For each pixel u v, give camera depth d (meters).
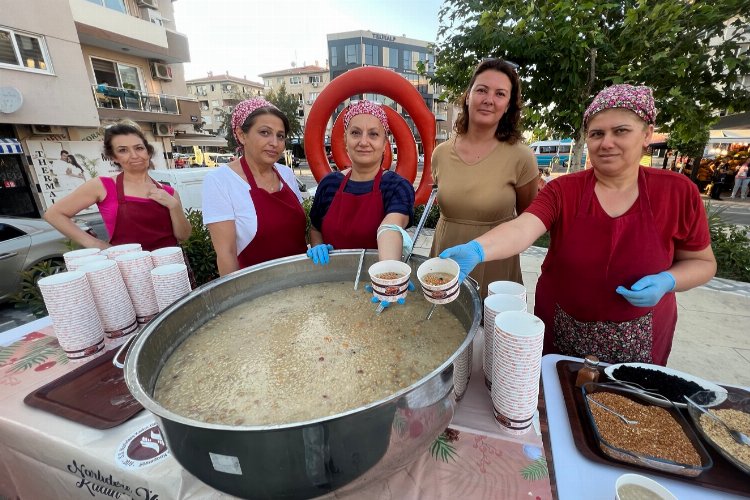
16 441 0.93
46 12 8.11
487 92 1.66
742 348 2.76
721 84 3.75
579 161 4.46
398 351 0.98
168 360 1.00
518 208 1.94
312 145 2.84
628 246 1.14
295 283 1.41
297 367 0.93
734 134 9.48
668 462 0.69
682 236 1.13
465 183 1.80
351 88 2.75
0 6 7.38
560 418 0.87
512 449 0.81
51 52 8.27
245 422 0.75
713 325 3.10
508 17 3.96
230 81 40.25
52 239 3.89
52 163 8.78
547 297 1.39
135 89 12.03
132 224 2.04
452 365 0.71
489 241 1.14
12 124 8.09
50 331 1.47
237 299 1.29
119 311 1.30
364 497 0.72
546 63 3.79
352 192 1.59
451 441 0.84
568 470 0.73
